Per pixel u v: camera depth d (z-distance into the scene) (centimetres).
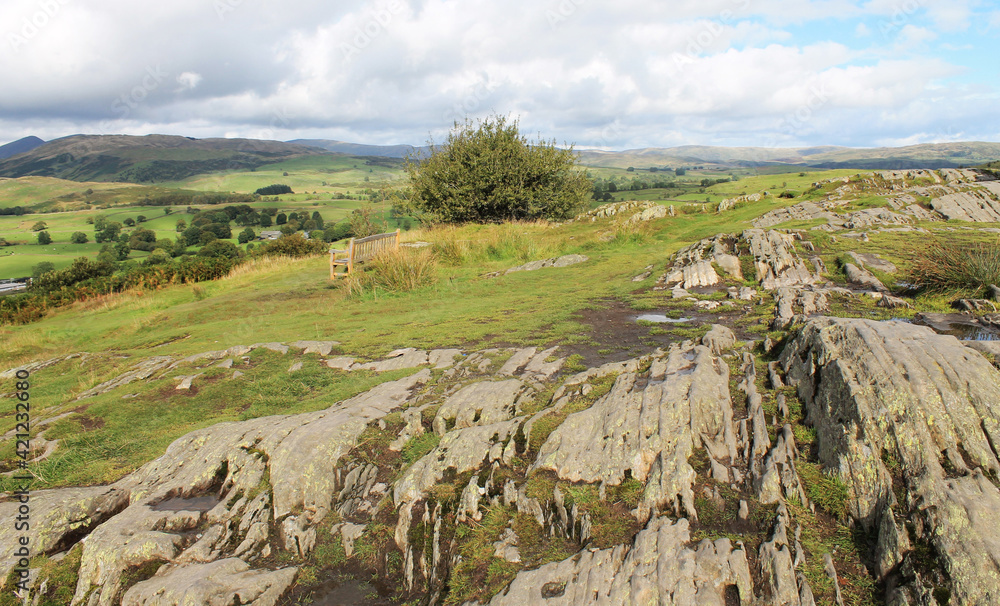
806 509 320
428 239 1905
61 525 400
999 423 313
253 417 556
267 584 348
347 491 421
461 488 391
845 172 8444
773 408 403
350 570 369
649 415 392
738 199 2469
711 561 289
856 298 741
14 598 359
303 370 689
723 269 988
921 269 777
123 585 359
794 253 985
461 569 336
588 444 389
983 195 1691
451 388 545
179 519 405
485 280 1277
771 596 273
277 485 420
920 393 333
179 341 951
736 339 584
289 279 1605
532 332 750
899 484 304
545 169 2711
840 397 362
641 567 296
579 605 288
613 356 602
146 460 493
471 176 2619
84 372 814
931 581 260
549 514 356
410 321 912
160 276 1959
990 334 546
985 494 280
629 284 1039
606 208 2755
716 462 355
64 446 524
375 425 483
